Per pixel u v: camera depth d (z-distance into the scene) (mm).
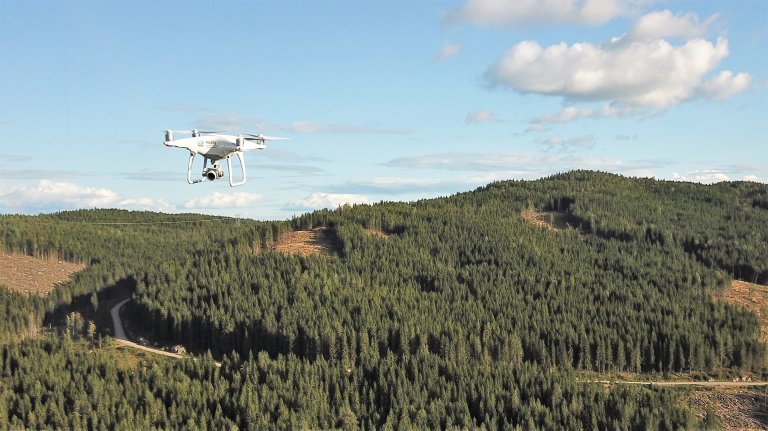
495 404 162000
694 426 158875
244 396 160625
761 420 172750
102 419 156250
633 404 162250
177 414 158750
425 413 154625
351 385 170000
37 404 161500
